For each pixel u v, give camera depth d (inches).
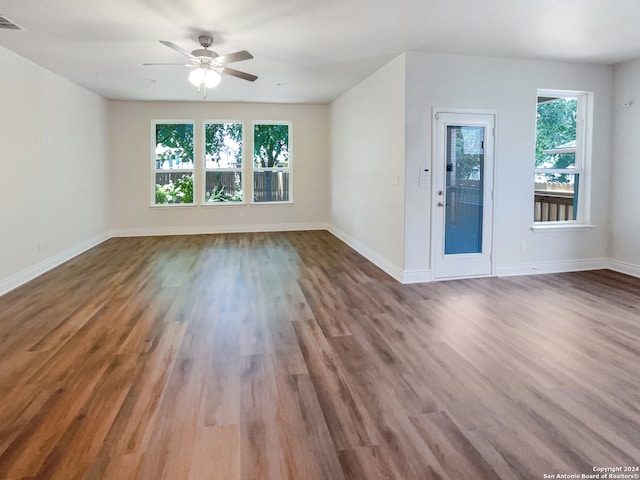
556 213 238.1
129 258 250.4
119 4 134.3
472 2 131.6
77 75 232.2
